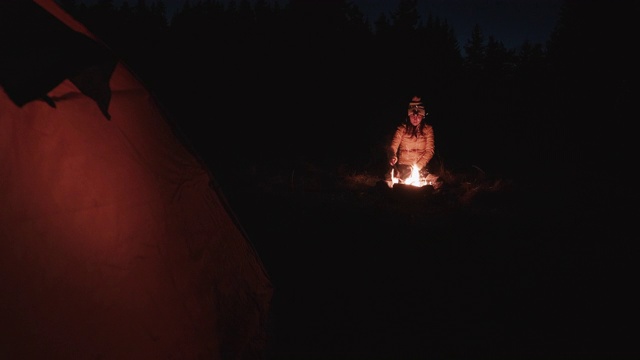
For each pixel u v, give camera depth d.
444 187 10.40
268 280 4.23
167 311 2.63
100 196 2.38
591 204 9.47
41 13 2.33
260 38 16.83
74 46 2.32
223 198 3.84
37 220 2.04
